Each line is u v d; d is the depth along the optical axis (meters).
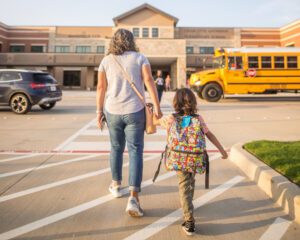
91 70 39.84
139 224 2.95
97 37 43.50
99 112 3.27
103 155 5.76
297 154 4.69
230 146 6.57
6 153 5.88
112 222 2.99
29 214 3.15
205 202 3.52
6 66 39.56
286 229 2.87
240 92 17.16
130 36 3.21
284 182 3.50
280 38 42.69
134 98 3.11
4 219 3.03
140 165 3.12
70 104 16.89
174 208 3.34
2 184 4.07
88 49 43.50
